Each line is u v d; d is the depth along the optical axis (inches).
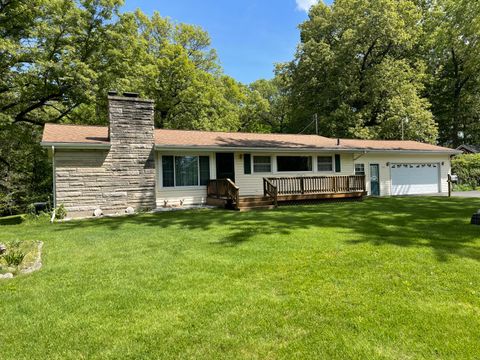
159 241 253.4
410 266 175.6
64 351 103.7
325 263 185.0
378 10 890.7
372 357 97.0
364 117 959.0
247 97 1349.7
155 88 886.4
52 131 467.5
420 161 745.6
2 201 650.2
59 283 163.3
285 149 549.6
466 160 901.8
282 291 147.3
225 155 538.3
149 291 150.3
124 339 109.6
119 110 443.2
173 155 500.7
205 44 1087.6
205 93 971.3
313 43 987.3
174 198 500.4
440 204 474.0
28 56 552.4
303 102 1070.4
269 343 105.5
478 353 98.3
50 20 591.5
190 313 127.0
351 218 346.3
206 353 100.7
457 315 122.0
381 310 126.7
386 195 699.4
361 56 994.1
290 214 388.2
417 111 893.2
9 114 619.2
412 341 105.3
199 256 207.0
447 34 1014.4
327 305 131.7
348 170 643.5
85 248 236.1
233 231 285.4
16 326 120.3
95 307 134.5
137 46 692.1
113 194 436.5
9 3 553.0
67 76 570.3
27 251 214.4
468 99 1155.9
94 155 428.1
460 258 188.4
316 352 100.2
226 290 149.6
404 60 949.2
